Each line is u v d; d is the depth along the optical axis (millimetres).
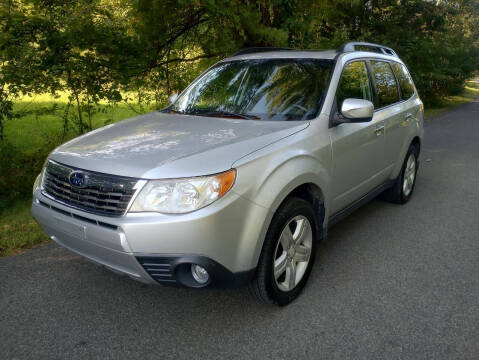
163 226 2365
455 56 18547
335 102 3484
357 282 3395
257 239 2613
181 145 2760
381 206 5223
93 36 6090
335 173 3424
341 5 9766
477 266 3682
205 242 2398
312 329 2789
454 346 2617
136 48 6609
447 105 18797
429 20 15992
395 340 2676
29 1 6000
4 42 5664
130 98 7371
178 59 7715
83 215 2568
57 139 6762
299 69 3760
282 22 7430
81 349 2598
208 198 2418
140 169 2482
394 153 4625
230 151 2656
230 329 2793
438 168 7262
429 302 3104
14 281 3393
